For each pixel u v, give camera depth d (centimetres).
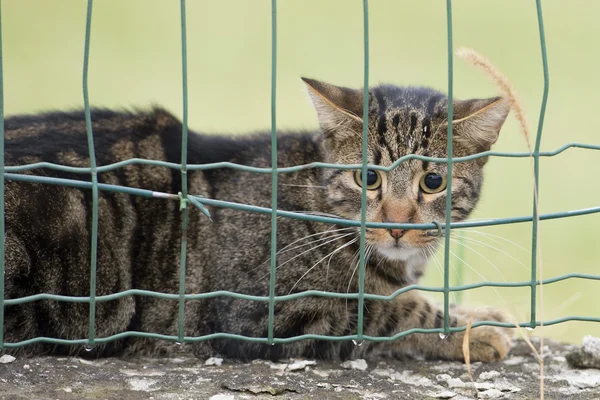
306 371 853
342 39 2311
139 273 939
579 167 1881
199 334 941
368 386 817
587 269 1575
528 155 771
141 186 948
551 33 2348
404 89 1038
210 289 945
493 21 2414
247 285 927
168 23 2405
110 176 932
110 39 2316
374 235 930
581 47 2288
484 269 1294
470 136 956
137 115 1018
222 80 2133
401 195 939
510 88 749
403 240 925
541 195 1791
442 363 912
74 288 896
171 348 933
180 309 758
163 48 2281
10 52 2217
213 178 982
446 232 771
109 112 1011
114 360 865
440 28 2345
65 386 768
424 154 941
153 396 761
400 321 941
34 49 2238
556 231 1691
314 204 964
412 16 2430
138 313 937
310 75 2092
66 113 998
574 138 1919
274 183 740
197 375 820
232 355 920
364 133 745
